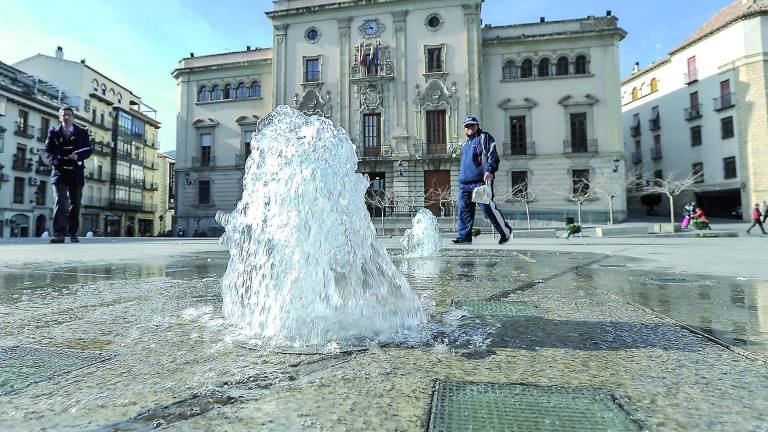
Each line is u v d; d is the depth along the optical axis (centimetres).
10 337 125
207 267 359
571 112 2641
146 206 4406
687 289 218
